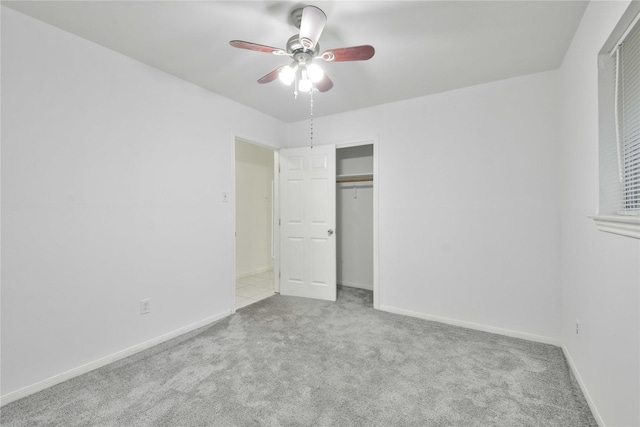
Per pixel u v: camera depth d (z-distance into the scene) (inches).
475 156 107.5
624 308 48.7
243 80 104.5
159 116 96.4
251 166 202.1
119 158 86.2
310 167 143.8
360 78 101.5
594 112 61.8
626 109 55.2
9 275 66.7
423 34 76.0
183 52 85.8
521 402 66.2
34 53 69.9
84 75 78.7
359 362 83.4
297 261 148.0
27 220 69.2
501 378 75.4
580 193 72.1
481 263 106.7
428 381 74.2
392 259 124.9
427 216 116.9
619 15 49.1
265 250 213.9
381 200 127.1
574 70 76.4
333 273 139.6
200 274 109.8
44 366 71.5
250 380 74.7
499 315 103.5
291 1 63.8
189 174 105.8
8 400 65.7
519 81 99.7
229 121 121.3
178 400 67.0
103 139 82.6
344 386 72.1
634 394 45.3
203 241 110.9
